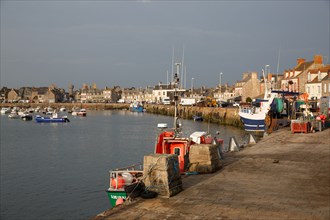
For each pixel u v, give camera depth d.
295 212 9.45
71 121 86.69
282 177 13.35
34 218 18.69
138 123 75.88
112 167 29.98
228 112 63.47
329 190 11.60
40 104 159.88
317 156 17.64
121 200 11.15
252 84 91.75
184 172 13.98
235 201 10.35
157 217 9.04
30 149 41.34
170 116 97.75
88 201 21.03
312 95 59.16
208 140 17.64
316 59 66.56
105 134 55.59
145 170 10.93
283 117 39.00
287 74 70.44
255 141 24.34
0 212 19.55
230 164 15.82
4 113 127.44
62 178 26.50
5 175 27.83
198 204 10.05
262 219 8.91
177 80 17.55
